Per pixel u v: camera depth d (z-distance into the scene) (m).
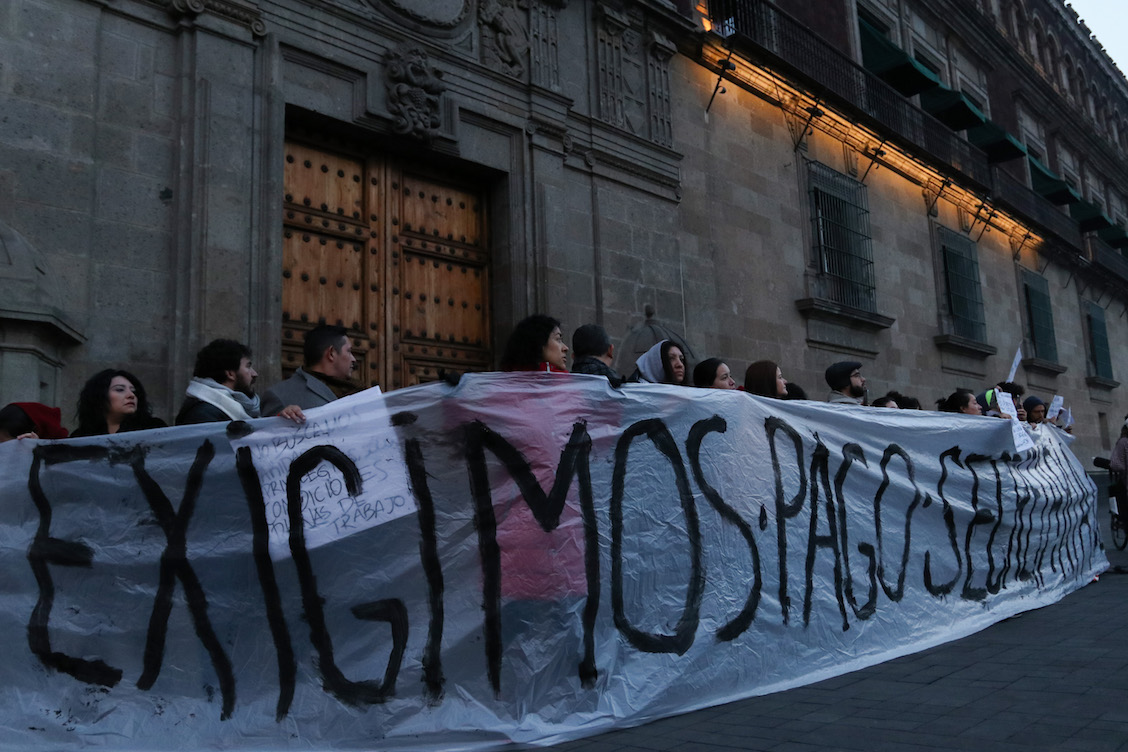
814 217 12.23
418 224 7.74
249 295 6.02
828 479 4.32
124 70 5.76
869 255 13.34
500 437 3.20
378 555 2.97
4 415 3.49
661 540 3.45
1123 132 29.38
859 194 13.38
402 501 3.04
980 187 16.42
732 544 3.69
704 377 4.85
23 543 2.82
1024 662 3.96
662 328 9.23
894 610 4.43
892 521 4.62
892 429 4.86
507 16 8.39
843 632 4.07
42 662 2.74
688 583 3.48
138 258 5.63
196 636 2.81
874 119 13.27
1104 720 2.93
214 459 2.96
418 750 2.74
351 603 2.90
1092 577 6.99
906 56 14.32
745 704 3.38
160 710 2.74
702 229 10.27
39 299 4.71
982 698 3.32
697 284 10.03
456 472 3.12
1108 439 22.25
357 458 3.05
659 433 3.60
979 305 16.45
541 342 3.74
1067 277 21.83
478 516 3.09
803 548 4.02
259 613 2.85
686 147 10.30
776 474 4.03
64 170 5.36
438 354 7.69
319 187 7.05
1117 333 24.69
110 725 2.70
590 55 9.29
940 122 16.11
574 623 3.08
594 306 8.72
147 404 3.68
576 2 9.22
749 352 10.63
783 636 3.76
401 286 7.50
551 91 8.57
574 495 3.26
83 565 2.83
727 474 3.79
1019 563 5.69
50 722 2.68
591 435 3.39
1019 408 7.68
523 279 8.10
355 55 7.01
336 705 2.79
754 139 11.45
